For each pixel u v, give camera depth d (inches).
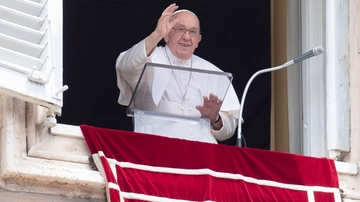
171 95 948.6
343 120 1013.2
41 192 874.8
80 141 904.3
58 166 879.7
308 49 1054.4
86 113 1462.8
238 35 1357.0
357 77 1024.2
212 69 1049.5
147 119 945.5
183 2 1354.6
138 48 986.7
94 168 896.9
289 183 943.7
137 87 936.9
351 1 1044.5
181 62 1032.8
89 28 1412.4
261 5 1310.3
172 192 895.7
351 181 980.6
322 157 970.7
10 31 850.8
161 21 979.9
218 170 922.7
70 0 1380.4
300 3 1075.3
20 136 874.8
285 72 1066.1
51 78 852.6
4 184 862.5
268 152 948.0
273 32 1087.6
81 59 1439.5
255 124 1315.2
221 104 951.6
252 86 1322.6
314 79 1043.9
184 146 917.8
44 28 862.5
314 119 1032.2
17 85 831.1
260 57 1323.8
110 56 1441.9
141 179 892.6
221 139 1023.0
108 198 874.8
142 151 906.1
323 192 949.8
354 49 1032.8
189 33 1028.5
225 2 1328.7
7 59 837.8
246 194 917.8
